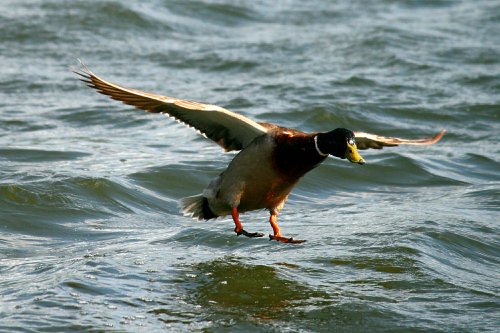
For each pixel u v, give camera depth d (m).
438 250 11.57
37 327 8.81
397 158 16.72
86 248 11.70
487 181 16.12
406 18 30.20
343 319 9.34
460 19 30.19
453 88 22.59
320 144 10.05
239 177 10.35
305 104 20.50
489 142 18.66
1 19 26.25
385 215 13.24
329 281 10.41
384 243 11.62
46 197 13.44
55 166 15.20
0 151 16.03
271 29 28.38
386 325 9.20
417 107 20.73
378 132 19.33
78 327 8.86
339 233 12.23
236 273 10.59
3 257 11.30
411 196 15.00
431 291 10.19
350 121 19.72
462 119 20.20
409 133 19.27
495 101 21.47
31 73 22.61
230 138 10.45
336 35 27.41
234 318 9.29
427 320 9.34
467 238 12.06
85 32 26.30
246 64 24.20
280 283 10.28
